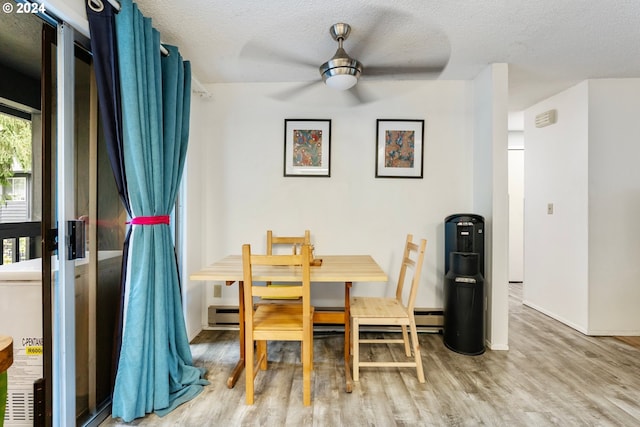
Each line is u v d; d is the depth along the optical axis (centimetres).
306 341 177
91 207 169
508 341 269
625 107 285
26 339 150
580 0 175
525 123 372
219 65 260
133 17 164
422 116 292
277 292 175
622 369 220
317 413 171
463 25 201
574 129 302
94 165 171
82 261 164
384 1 178
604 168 286
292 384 200
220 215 297
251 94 296
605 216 285
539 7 182
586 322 285
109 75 162
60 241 148
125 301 174
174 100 204
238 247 297
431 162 293
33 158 200
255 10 187
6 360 78
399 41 221
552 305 328
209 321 293
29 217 200
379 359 235
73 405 152
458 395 188
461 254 248
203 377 209
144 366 169
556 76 280
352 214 295
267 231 288
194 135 279
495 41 221
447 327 257
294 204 296
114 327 186
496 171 256
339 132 295
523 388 196
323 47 231
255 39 220
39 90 200
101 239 176
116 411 165
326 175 295
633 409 175
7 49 173
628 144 285
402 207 294
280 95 295
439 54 240
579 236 295
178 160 214
